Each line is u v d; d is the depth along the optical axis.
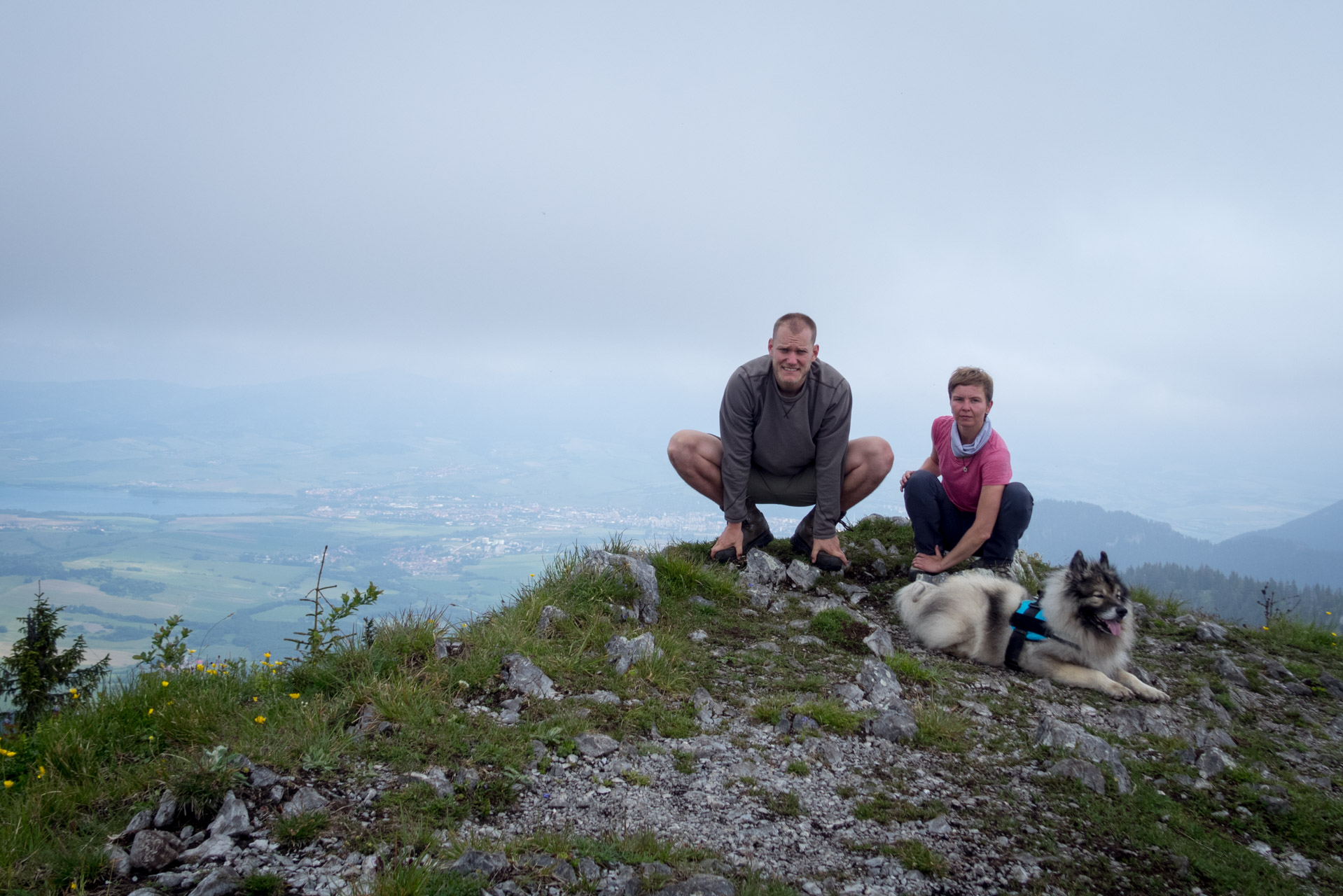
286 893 2.54
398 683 4.18
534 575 6.20
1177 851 3.27
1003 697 5.10
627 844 2.99
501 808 3.25
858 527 8.75
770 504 7.52
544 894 2.62
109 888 2.60
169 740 3.78
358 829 2.97
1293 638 7.13
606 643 5.07
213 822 2.97
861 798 3.58
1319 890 3.10
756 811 3.39
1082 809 3.60
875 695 4.82
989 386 6.40
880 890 2.86
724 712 4.47
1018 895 2.89
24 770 3.55
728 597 6.46
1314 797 3.91
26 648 8.45
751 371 6.50
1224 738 4.65
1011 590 5.96
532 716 4.09
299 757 3.46
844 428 6.70
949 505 7.05
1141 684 5.39
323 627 4.89
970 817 3.47
